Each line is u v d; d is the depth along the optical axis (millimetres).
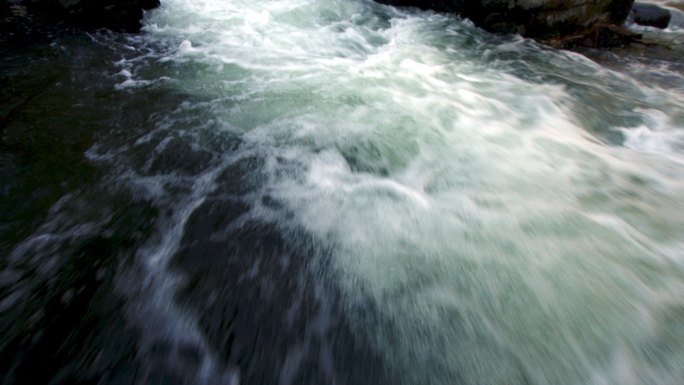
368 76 6602
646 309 2861
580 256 3326
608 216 3795
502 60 7859
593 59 8242
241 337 2738
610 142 5293
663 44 9086
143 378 2479
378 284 3131
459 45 8516
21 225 3410
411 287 3105
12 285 2947
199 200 3836
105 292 2947
